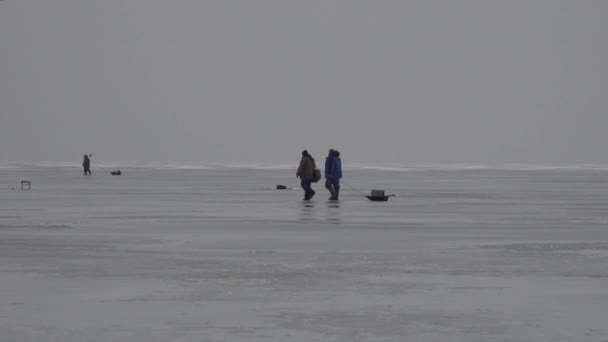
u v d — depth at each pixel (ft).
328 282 73.77
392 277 76.59
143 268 81.76
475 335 54.44
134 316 59.62
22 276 76.74
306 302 64.59
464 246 101.60
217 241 106.83
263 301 64.95
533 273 79.10
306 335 54.39
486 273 79.05
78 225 129.70
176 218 144.36
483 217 149.59
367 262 86.48
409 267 82.94
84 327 56.34
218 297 66.59
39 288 70.38
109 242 105.09
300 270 80.79
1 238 109.50
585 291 69.51
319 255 92.38
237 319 58.75
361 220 141.28
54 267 82.48
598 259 89.20
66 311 61.21
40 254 92.73
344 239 109.70
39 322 57.77
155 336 54.03
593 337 53.98
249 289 70.08
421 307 62.85
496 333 54.95
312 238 110.83
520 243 105.09
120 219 141.49
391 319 58.85
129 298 66.03
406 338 53.62
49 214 153.07
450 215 154.30
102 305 63.36
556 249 98.58
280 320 58.49
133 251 95.55
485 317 59.57
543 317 59.57
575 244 103.96
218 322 57.82
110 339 53.26
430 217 149.18
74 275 77.41
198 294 67.82
